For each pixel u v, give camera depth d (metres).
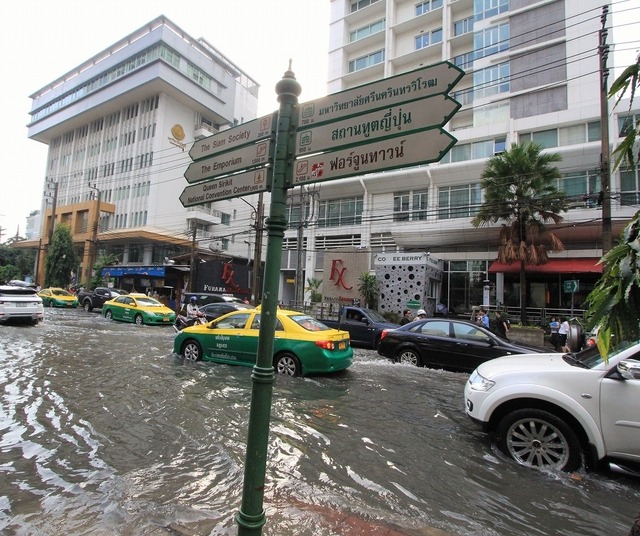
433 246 25.11
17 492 3.24
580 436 3.92
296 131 2.37
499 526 2.95
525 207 17.91
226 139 2.78
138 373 7.77
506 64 25.42
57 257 38.72
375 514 3.00
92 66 49.56
